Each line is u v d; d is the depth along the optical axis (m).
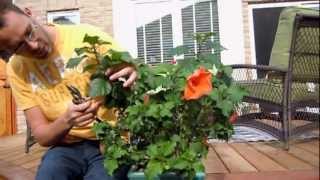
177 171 1.08
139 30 7.08
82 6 7.03
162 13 7.07
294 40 3.01
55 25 1.56
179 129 1.15
